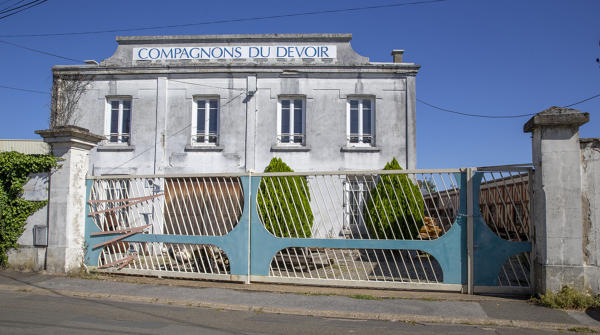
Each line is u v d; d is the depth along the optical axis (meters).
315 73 14.01
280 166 11.46
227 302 6.89
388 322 6.04
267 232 8.14
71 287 7.84
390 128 13.73
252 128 13.91
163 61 14.51
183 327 5.52
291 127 14.07
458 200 7.63
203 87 14.20
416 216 10.70
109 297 7.32
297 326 5.72
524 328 5.79
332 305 6.71
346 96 13.90
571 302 6.52
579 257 6.72
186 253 9.17
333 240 7.78
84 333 5.12
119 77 14.39
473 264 7.33
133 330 5.30
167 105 14.21
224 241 8.27
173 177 8.77
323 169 13.63
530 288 7.19
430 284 7.41
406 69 13.84
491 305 6.68
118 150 14.09
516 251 7.26
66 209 8.91
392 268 9.97
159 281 8.41
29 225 9.13
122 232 8.90
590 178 6.84
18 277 8.56
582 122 6.80
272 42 14.34
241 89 14.09
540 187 7.04
